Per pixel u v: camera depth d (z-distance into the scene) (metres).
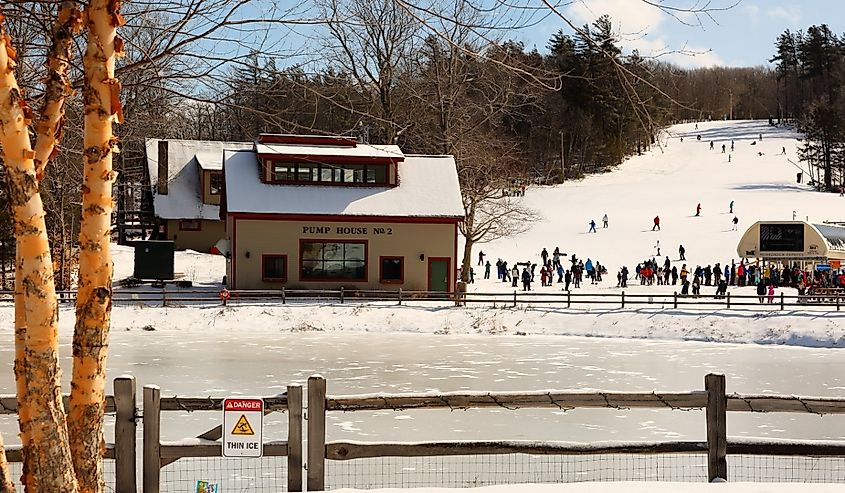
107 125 6.04
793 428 18.80
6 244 42.97
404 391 24.05
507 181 54.00
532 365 29.48
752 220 79.94
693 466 13.90
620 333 37.88
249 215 43.66
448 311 40.28
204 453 8.09
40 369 5.67
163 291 41.66
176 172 64.62
